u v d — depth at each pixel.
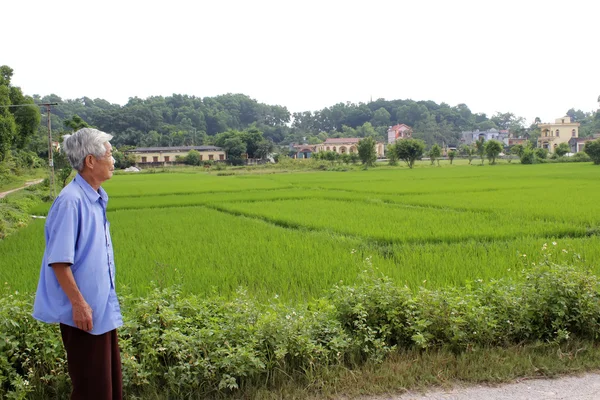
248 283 8.63
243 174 63.81
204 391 4.60
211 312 5.64
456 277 8.64
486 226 14.71
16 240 13.94
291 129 177.62
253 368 4.63
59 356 4.73
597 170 49.94
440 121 172.75
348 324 5.62
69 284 3.43
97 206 3.73
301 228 15.62
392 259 10.38
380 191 28.91
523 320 5.66
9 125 38.03
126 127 134.12
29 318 4.89
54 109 147.25
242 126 176.12
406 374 4.81
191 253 11.23
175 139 125.06
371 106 189.38
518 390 4.57
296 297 7.82
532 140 118.62
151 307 5.31
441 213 18.17
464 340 5.41
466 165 74.94
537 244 11.50
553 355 5.21
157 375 4.72
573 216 16.25
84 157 3.64
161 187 37.31
